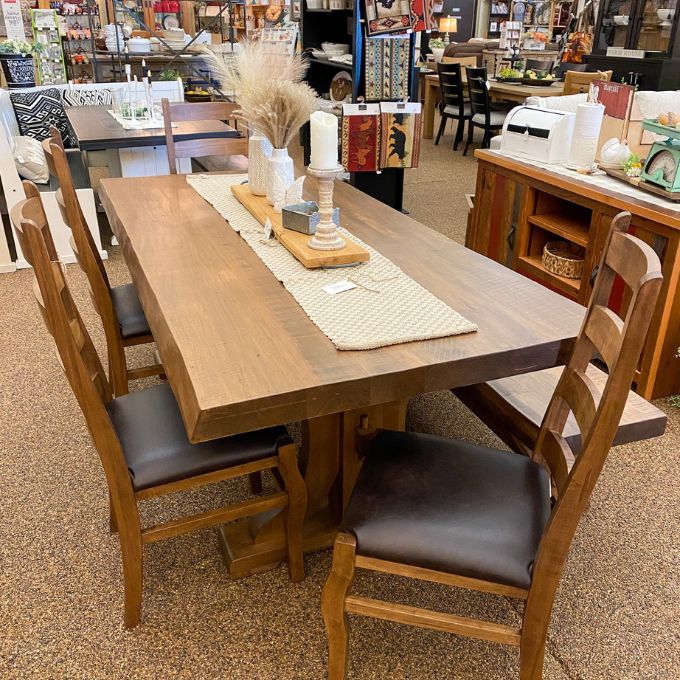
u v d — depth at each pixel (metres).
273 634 1.57
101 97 5.12
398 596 1.69
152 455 1.48
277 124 1.99
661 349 2.46
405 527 1.25
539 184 2.95
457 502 1.31
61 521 1.92
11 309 3.28
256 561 1.73
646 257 1.06
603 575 1.77
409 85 4.21
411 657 1.52
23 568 1.75
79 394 1.31
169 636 1.56
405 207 5.11
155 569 1.75
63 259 3.81
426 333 1.37
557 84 6.55
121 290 2.38
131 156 4.02
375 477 1.38
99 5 7.39
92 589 1.69
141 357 2.84
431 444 1.49
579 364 1.31
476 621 1.27
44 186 3.87
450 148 7.41
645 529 1.93
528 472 1.41
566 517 1.11
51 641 1.54
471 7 12.20
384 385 1.24
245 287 1.60
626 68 6.73
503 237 3.30
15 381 2.64
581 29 8.05
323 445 1.75
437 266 1.78
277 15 6.91
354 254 1.74
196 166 5.16
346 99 4.70
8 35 5.50
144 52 5.94
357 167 4.30
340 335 1.35
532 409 1.67
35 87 5.05
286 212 1.91
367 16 3.95
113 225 2.23
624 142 2.91
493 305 1.54
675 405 2.54
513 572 1.19
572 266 2.86
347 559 1.25
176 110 2.80
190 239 1.94
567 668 1.50
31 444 2.26
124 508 1.44
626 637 1.59
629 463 2.23
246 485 2.08
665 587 1.73
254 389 1.17
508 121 3.27
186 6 8.33
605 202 2.53
